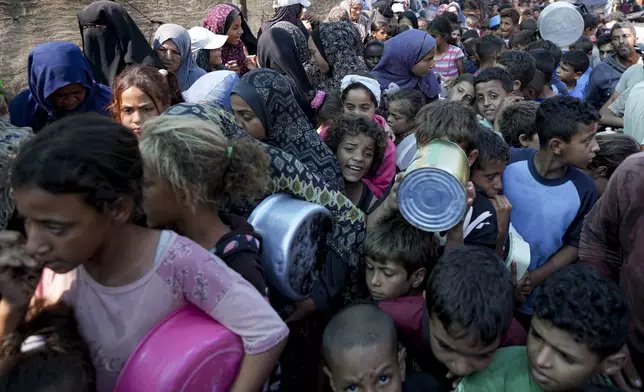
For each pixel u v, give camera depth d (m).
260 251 1.62
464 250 1.60
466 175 1.87
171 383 1.15
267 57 4.03
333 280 1.99
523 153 2.51
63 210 1.03
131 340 1.24
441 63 5.69
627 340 1.90
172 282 1.24
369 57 5.20
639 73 4.24
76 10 4.53
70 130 1.06
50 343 1.23
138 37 3.42
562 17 6.50
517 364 1.55
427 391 1.69
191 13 6.05
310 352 2.14
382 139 2.48
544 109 2.29
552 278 1.44
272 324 1.28
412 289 2.00
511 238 2.27
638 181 1.76
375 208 2.33
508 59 3.98
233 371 1.27
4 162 1.66
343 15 6.20
